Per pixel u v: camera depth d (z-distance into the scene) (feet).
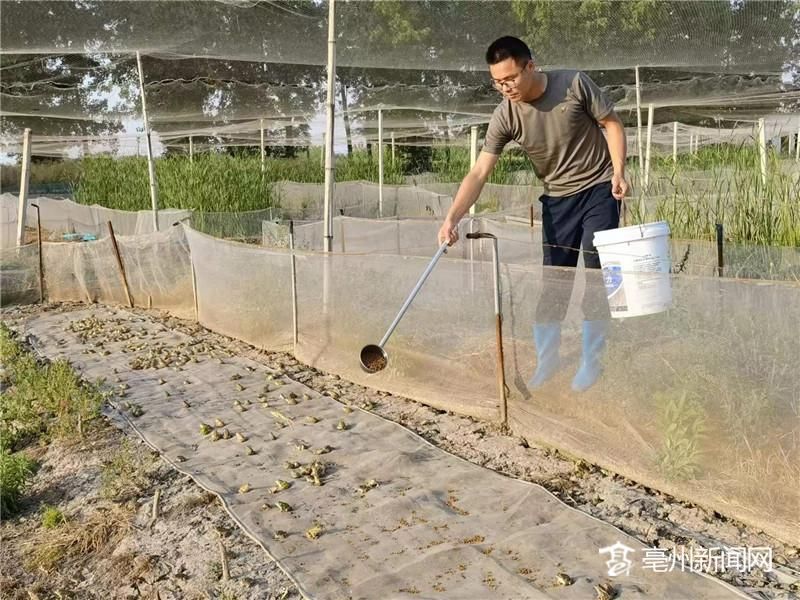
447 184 49.32
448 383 15.02
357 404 15.87
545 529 10.02
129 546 11.26
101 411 16.84
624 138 12.85
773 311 9.73
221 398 16.96
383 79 30.86
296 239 27.50
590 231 13.33
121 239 27.99
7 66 27.30
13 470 13.67
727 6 19.58
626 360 11.46
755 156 19.24
